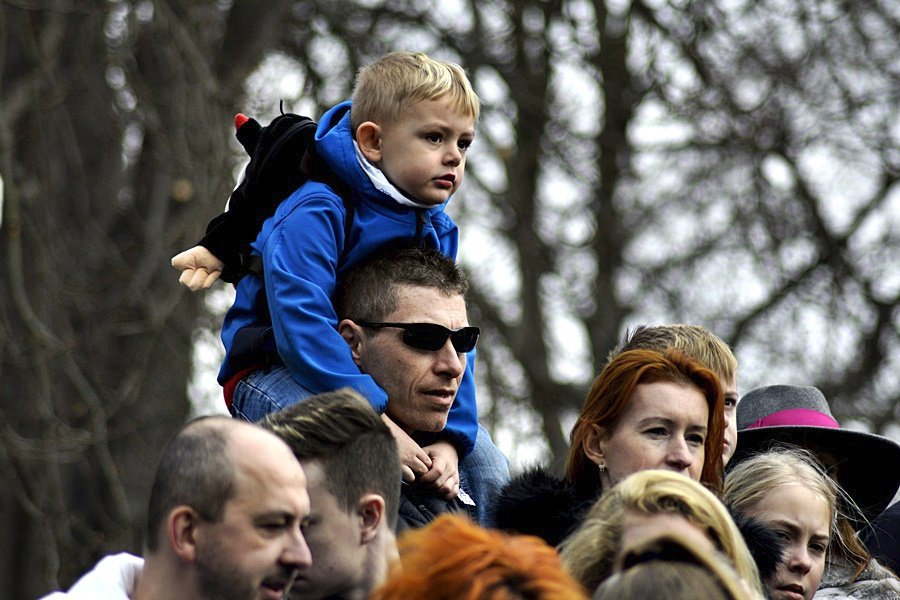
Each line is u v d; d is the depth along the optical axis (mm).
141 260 28031
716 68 32125
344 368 10062
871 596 11352
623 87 33125
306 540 8742
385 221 10617
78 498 27531
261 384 10367
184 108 26266
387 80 10664
